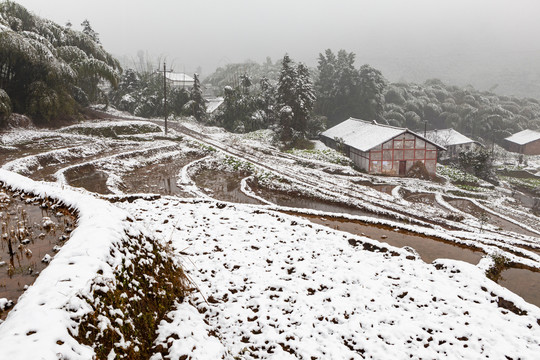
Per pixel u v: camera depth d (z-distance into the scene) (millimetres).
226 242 12586
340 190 28812
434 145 44562
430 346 7871
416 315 8953
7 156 26359
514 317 9000
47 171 25188
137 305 6156
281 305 8922
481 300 9641
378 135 45969
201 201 18688
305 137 55594
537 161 79625
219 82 119750
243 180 29531
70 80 38594
